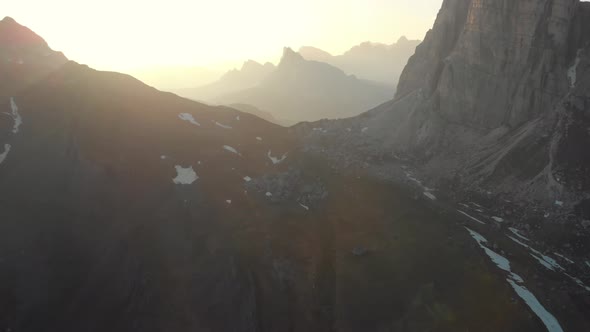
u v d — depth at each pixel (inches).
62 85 4589.1
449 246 3361.2
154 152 4185.5
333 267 3186.5
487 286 2810.0
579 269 3154.5
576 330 2455.7
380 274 3070.9
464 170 4763.8
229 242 3211.1
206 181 4003.4
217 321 2632.9
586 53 4800.7
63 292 2780.5
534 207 3870.6
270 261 3075.8
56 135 3841.0
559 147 4126.5
